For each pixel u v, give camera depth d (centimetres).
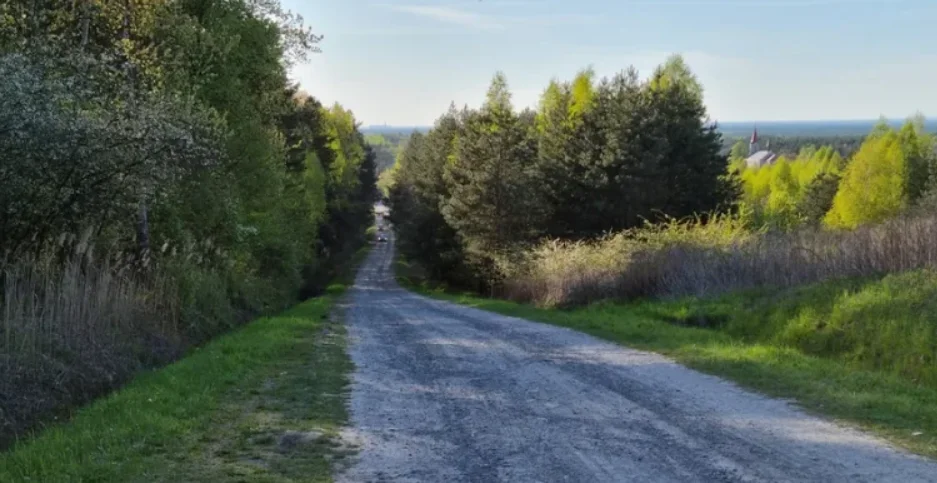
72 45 1545
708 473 594
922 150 5778
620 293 2284
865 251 1600
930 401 841
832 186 6775
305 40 2833
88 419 807
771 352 1182
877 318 1253
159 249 1897
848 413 780
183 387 962
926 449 641
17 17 1513
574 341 1448
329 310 2577
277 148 3309
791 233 1967
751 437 699
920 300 1245
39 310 1149
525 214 4256
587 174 4328
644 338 1433
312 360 1243
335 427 769
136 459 640
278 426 769
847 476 573
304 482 585
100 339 1223
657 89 4638
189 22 1995
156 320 1525
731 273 1928
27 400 920
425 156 6619
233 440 713
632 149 4222
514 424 778
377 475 607
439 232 5416
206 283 1947
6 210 1212
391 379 1059
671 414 803
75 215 1353
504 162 4303
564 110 5206
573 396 914
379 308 2698
